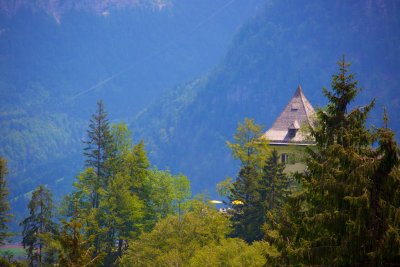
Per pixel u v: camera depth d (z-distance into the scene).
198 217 85.44
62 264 41.66
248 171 98.00
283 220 45.19
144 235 84.75
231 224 91.62
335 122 41.75
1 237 99.00
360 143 36.28
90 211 99.50
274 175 90.06
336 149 35.81
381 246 31.88
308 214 39.09
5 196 99.50
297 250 35.44
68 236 42.84
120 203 99.06
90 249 43.00
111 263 97.81
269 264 40.16
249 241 88.88
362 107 40.88
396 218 32.06
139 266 79.94
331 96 42.12
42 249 98.75
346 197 32.44
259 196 93.19
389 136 33.09
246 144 99.75
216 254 67.00
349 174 33.38
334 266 34.47
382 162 32.94
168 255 75.38
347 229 32.88
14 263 59.22
